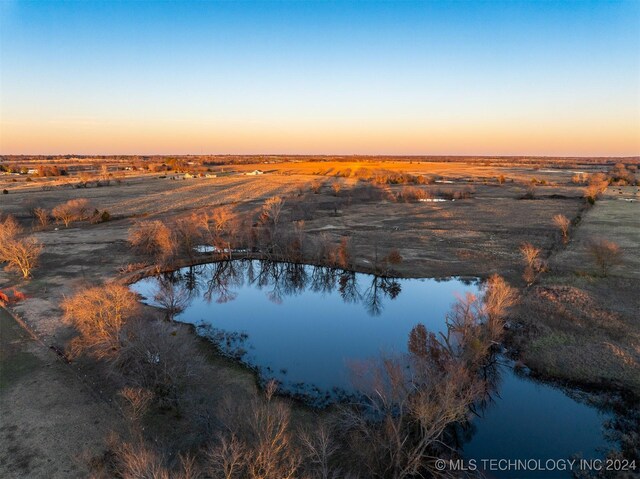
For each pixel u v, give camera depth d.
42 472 22.28
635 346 34.59
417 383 27.59
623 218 87.31
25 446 24.16
